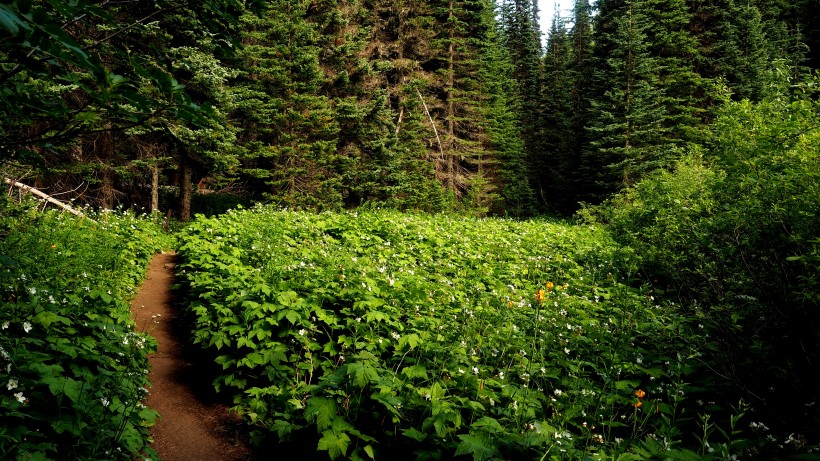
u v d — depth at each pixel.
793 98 5.40
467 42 29.50
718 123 6.05
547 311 5.86
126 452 3.39
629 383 4.11
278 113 19.17
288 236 10.75
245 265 8.19
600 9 31.50
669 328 4.89
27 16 1.38
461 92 28.80
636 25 25.06
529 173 37.06
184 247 10.30
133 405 3.48
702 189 6.47
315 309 5.38
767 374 4.28
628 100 25.27
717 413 4.05
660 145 24.56
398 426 3.56
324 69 22.17
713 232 5.23
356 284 5.95
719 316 4.86
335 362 5.05
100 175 14.78
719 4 29.02
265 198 20.20
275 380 4.97
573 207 33.81
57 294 4.47
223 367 5.30
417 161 24.78
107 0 2.36
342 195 22.25
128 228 11.91
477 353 4.61
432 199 24.72
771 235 4.48
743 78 25.34
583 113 33.84
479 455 2.74
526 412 3.40
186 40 13.67
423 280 6.98
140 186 17.50
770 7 29.77
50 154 11.40
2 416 2.84
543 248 11.39
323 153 20.16
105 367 3.84
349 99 21.41
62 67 2.04
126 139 14.11
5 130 2.36
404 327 5.05
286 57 19.19
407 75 27.11
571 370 4.22
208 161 15.82
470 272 8.30
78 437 3.04
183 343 6.68
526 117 38.88
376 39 25.77
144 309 7.74
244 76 18.97
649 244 6.90
